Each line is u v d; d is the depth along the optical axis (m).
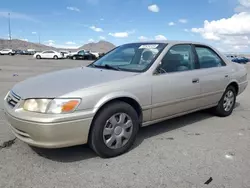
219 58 4.90
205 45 4.66
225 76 4.80
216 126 4.49
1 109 5.43
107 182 2.64
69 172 2.83
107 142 3.12
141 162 3.09
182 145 3.61
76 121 2.81
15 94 3.13
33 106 2.82
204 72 4.35
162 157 3.23
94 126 3.01
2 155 3.19
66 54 40.28
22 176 2.72
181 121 4.74
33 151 3.32
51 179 2.68
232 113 5.37
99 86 3.03
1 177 2.69
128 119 3.29
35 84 3.24
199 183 2.65
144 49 4.02
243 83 5.38
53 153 3.28
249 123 4.70
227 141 3.79
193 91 4.12
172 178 2.74
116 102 3.17
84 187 2.55
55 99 2.77
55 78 3.45
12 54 53.94
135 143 3.66
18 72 14.70
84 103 2.86
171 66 3.87
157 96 3.58
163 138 3.88
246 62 37.47
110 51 4.67
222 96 4.88
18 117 2.83
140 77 3.42
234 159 3.20
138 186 2.59
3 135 3.84
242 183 2.66
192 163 3.07
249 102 6.52
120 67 3.85
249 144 3.69
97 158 3.18
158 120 3.77
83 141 2.96
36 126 2.71
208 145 3.63
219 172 2.87
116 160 3.13
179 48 4.10
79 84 3.07
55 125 2.70
